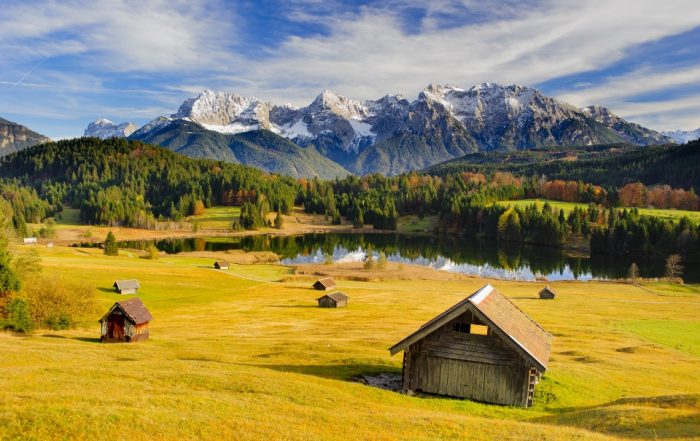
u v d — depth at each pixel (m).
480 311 32.19
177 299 97.19
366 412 27.09
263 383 31.16
